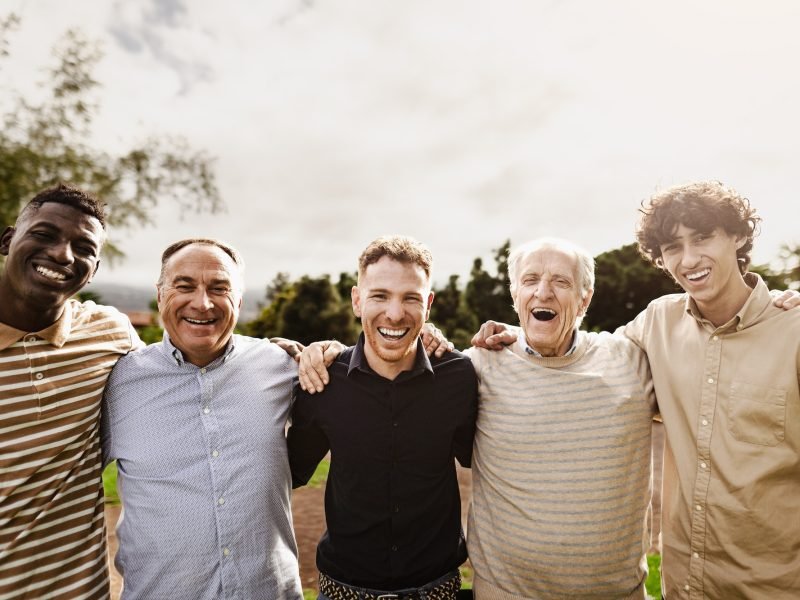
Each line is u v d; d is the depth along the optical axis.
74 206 1.99
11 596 1.83
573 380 2.22
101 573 2.08
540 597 2.16
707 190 2.16
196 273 2.08
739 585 2.05
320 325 22.75
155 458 2.00
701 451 2.11
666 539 2.30
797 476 2.01
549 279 2.31
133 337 2.31
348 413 2.24
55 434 1.94
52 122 11.95
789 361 1.99
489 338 2.46
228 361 2.21
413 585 2.19
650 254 2.43
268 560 2.06
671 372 2.23
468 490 6.52
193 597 1.95
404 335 2.19
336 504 2.29
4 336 1.87
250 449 2.09
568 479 2.14
